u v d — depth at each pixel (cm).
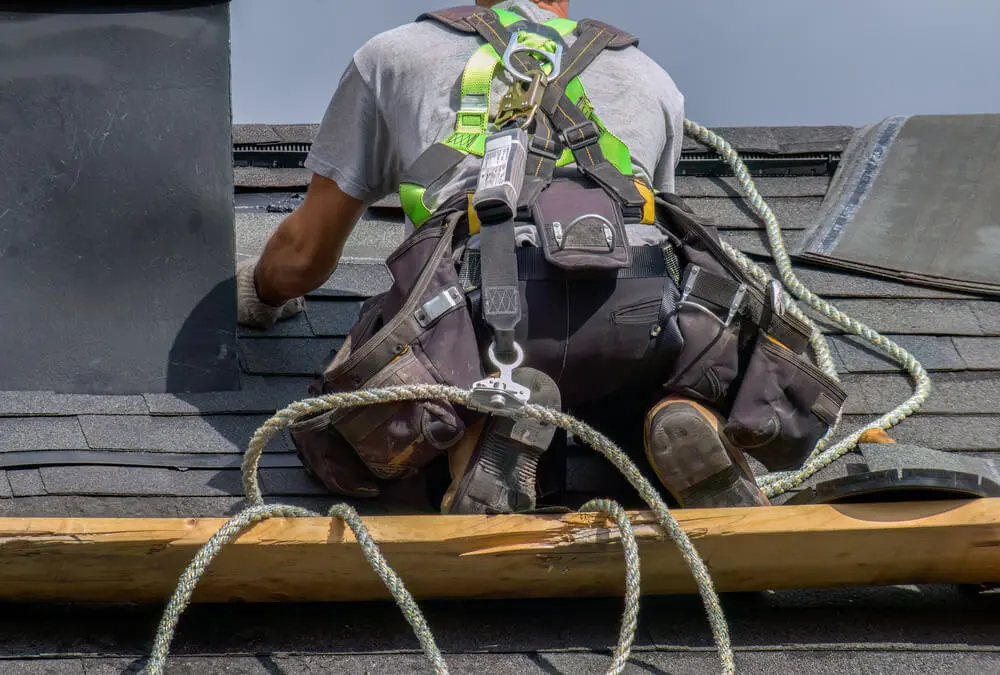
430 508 1096
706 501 995
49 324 1213
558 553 924
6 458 1095
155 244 1251
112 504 1066
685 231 1066
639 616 977
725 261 1030
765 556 937
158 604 973
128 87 1270
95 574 916
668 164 1207
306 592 948
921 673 902
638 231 1041
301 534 903
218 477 1114
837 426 1241
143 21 1282
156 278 1245
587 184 1041
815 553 936
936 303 1414
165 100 1274
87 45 1272
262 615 969
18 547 884
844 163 1620
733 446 1019
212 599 949
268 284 1289
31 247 1230
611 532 917
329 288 1405
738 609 990
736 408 1004
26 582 916
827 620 971
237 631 945
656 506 918
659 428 985
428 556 917
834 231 1509
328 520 912
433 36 1136
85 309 1224
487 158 1005
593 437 938
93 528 890
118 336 1221
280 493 1103
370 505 1095
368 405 977
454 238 1041
